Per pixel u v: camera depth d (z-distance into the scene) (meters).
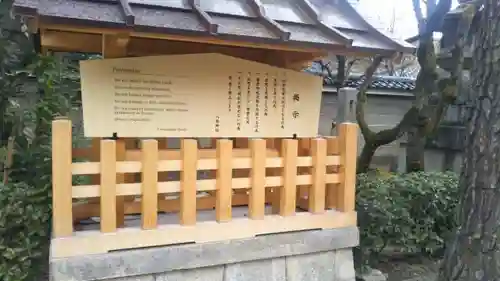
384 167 7.98
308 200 3.32
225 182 2.89
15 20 4.06
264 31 2.59
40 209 3.46
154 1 2.52
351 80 7.80
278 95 3.22
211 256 2.83
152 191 2.70
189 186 2.78
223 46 3.32
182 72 2.90
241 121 3.11
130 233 2.63
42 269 3.60
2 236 3.39
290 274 3.12
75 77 4.86
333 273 3.28
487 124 2.52
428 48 5.59
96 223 2.94
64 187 2.50
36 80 4.52
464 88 5.01
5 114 4.21
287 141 3.06
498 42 2.49
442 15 5.48
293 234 3.10
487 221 2.51
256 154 2.97
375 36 3.03
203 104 2.98
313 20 2.98
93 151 2.99
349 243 3.29
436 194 4.66
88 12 2.20
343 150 3.28
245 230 2.95
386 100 8.03
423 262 4.95
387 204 4.37
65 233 2.52
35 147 4.03
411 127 5.87
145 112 2.82
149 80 2.81
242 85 3.09
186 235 2.78
